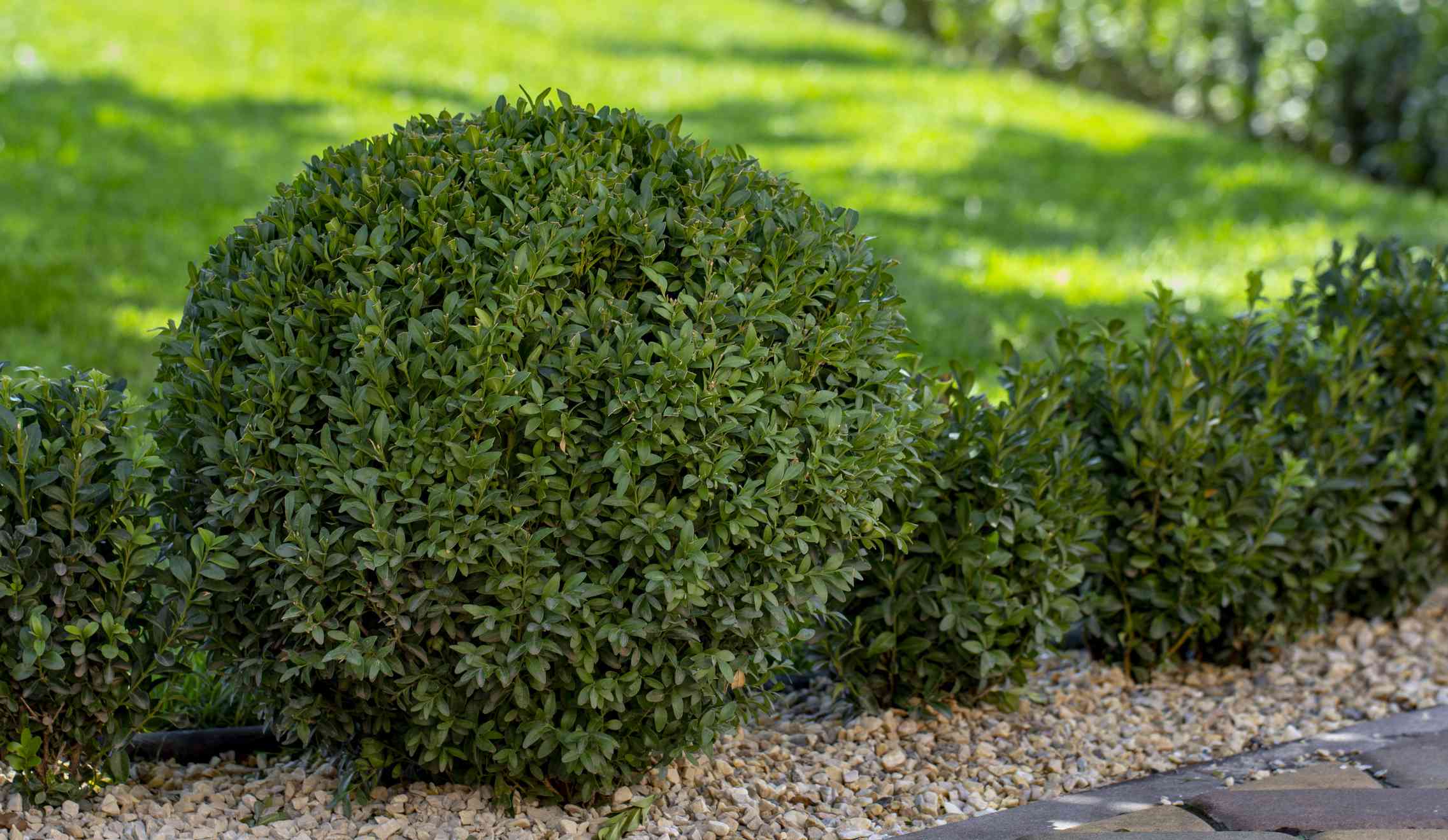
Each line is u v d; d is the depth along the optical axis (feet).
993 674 12.34
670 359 9.50
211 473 9.73
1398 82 37.35
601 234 9.89
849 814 10.80
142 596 10.19
